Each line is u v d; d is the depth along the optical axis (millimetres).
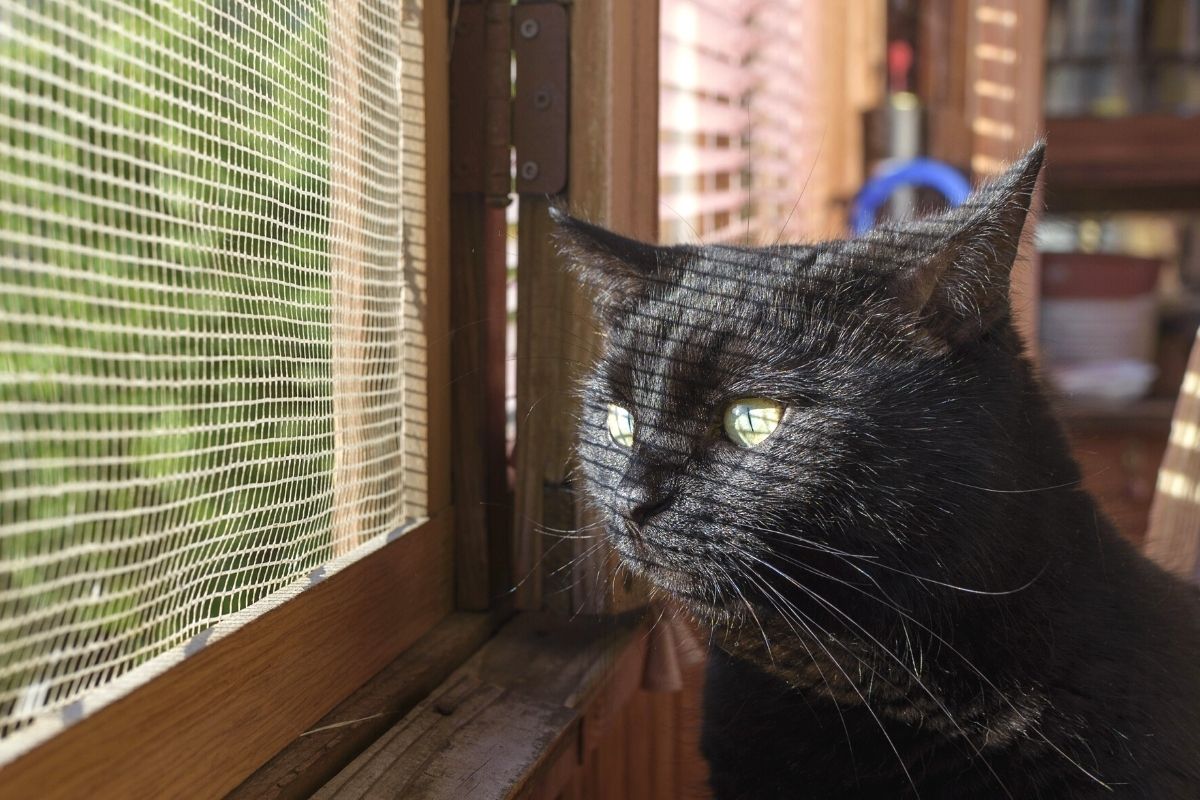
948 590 497
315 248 468
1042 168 491
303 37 453
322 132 467
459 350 581
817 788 535
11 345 346
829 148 1202
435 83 547
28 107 351
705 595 524
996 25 1127
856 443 495
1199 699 512
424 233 540
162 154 396
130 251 386
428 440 556
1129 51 1335
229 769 428
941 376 502
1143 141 1309
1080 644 500
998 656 498
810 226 1107
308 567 482
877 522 492
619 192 597
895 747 518
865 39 1199
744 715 552
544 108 583
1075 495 533
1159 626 523
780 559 506
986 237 485
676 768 701
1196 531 685
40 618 359
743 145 929
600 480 555
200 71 406
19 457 352
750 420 510
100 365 377
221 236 420
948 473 492
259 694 441
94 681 388
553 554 601
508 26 573
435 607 573
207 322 417
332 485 488
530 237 595
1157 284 1309
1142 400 1292
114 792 382
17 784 352
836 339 510
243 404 433
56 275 362
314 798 450
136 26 382
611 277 565
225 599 439
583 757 553
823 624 513
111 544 379
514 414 626
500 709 518
